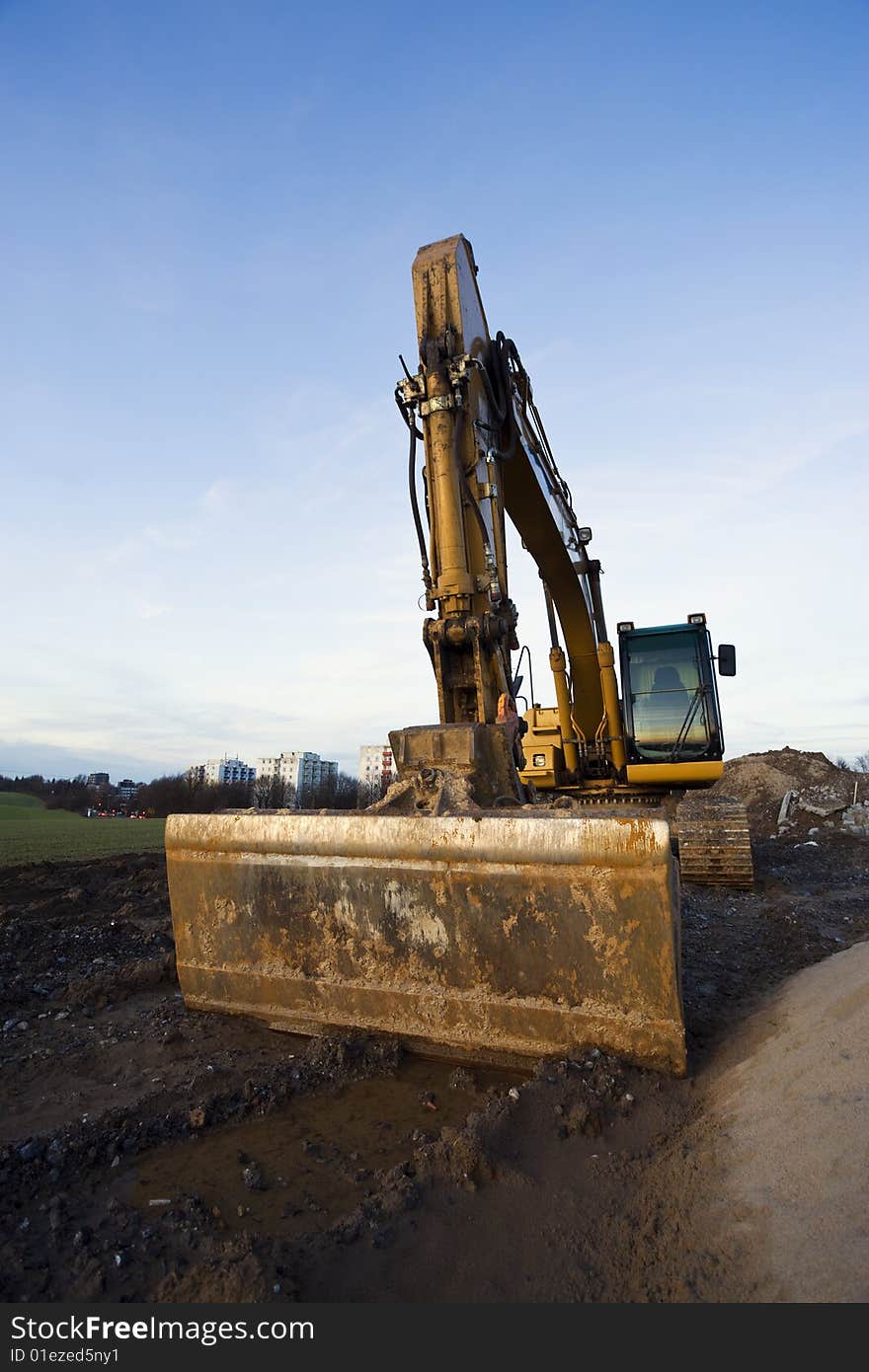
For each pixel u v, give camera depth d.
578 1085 3.20
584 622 10.20
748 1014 4.40
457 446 5.52
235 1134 3.12
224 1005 4.29
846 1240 1.99
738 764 22.56
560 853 3.44
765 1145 2.64
